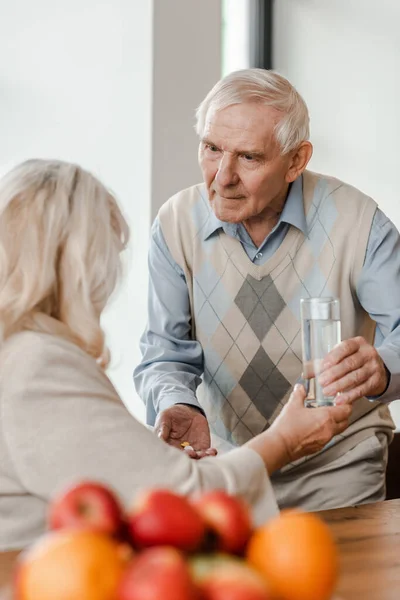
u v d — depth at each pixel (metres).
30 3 3.49
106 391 1.18
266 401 2.13
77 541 0.66
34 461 1.13
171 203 2.21
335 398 1.50
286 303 2.11
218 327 2.13
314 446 1.42
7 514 1.18
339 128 4.23
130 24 3.38
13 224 1.20
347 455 2.08
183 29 3.38
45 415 1.13
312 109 4.20
